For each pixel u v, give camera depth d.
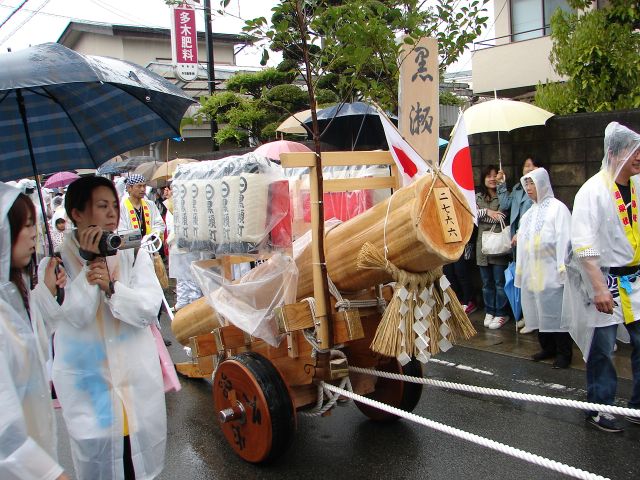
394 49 3.74
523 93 15.46
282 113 11.19
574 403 2.63
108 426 2.63
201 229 3.71
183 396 5.32
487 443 2.48
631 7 7.43
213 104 10.31
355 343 3.95
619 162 3.93
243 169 3.35
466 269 7.50
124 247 2.62
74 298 2.57
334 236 3.39
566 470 2.22
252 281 3.71
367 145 7.84
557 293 5.37
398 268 2.97
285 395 3.57
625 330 4.53
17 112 3.19
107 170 15.20
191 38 15.27
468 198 3.29
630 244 4.02
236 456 4.10
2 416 1.82
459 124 3.27
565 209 5.40
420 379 3.37
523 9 15.00
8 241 2.03
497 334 6.73
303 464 3.89
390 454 3.96
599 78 7.65
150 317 2.71
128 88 2.95
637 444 3.96
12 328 2.02
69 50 2.29
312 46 4.20
